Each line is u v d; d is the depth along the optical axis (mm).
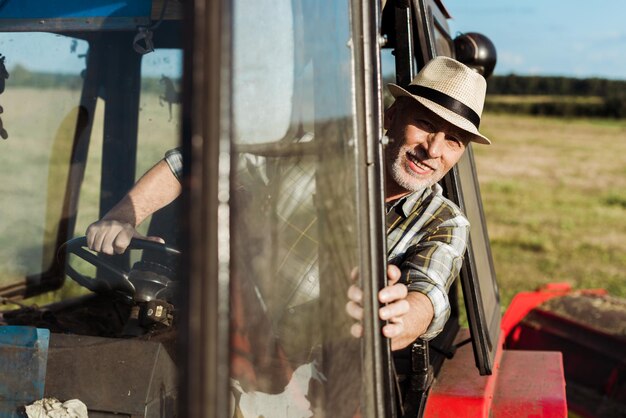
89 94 2828
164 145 2850
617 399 4789
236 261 1209
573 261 11297
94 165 2875
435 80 2400
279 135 1424
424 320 2119
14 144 2799
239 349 1222
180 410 1045
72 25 2691
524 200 16656
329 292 1469
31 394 1877
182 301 1062
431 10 2756
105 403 1848
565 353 5129
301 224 1438
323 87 1541
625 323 5051
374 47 1658
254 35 1398
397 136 2453
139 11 2660
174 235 2307
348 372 1535
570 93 43844
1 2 2699
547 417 2555
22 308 2723
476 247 2959
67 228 2859
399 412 1865
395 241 2400
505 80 44312
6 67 2748
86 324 2584
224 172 1021
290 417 1380
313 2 1557
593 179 19984
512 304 5348
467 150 3234
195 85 1015
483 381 2535
